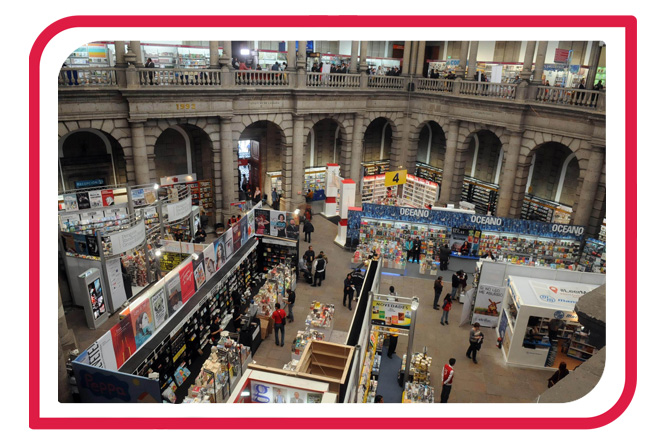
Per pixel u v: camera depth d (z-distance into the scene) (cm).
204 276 1478
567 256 2073
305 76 2392
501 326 1573
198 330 1409
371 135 3178
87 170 2220
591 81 1975
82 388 973
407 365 1236
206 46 2359
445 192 2717
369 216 2178
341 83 2536
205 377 1142
